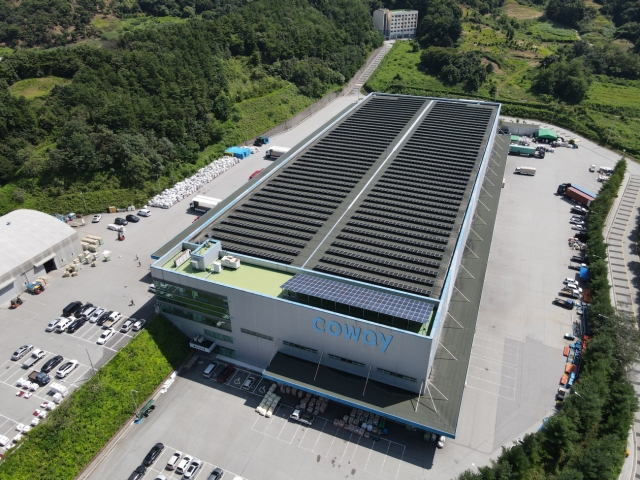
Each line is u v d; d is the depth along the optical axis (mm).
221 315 80250
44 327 90375
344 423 72750
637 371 81500
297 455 68688
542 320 93312
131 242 117938
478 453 68500
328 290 72688
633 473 65938
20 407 74500
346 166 116188
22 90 156750
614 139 178250
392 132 135875
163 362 82312
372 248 86000
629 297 100062
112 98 146000
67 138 130750
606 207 125688
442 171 112750
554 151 174000
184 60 173875
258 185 108562
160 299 85188
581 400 70125
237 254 84688
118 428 72438
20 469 64500
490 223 112812
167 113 150250
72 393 73688
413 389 70875
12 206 123500
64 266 108688
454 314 84812
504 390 78500
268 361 82250
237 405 76875
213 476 65000
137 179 136500
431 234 90000
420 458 67875
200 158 158625
